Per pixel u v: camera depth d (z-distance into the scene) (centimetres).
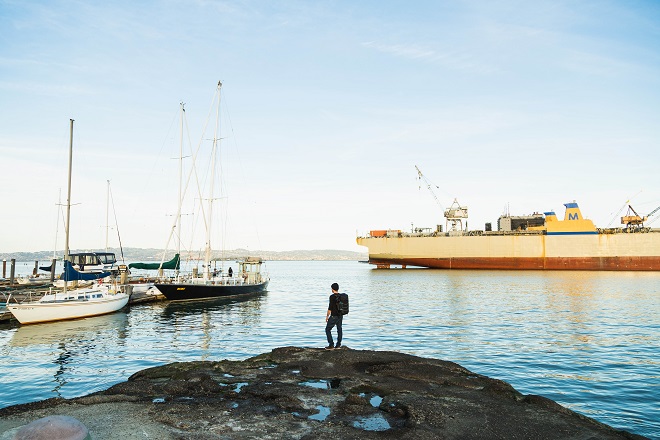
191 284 4466
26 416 894
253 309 3941
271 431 808
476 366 1728
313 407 948
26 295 3772
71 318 3139
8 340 2386
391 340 2295
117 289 3834
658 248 9238
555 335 2409
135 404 970
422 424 834
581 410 1222
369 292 5450
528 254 10000
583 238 9725
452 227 11194
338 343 1574
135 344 2250
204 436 781
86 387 1473
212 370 1294
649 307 3691
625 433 820
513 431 811
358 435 786
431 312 3459
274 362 1391
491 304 3966
